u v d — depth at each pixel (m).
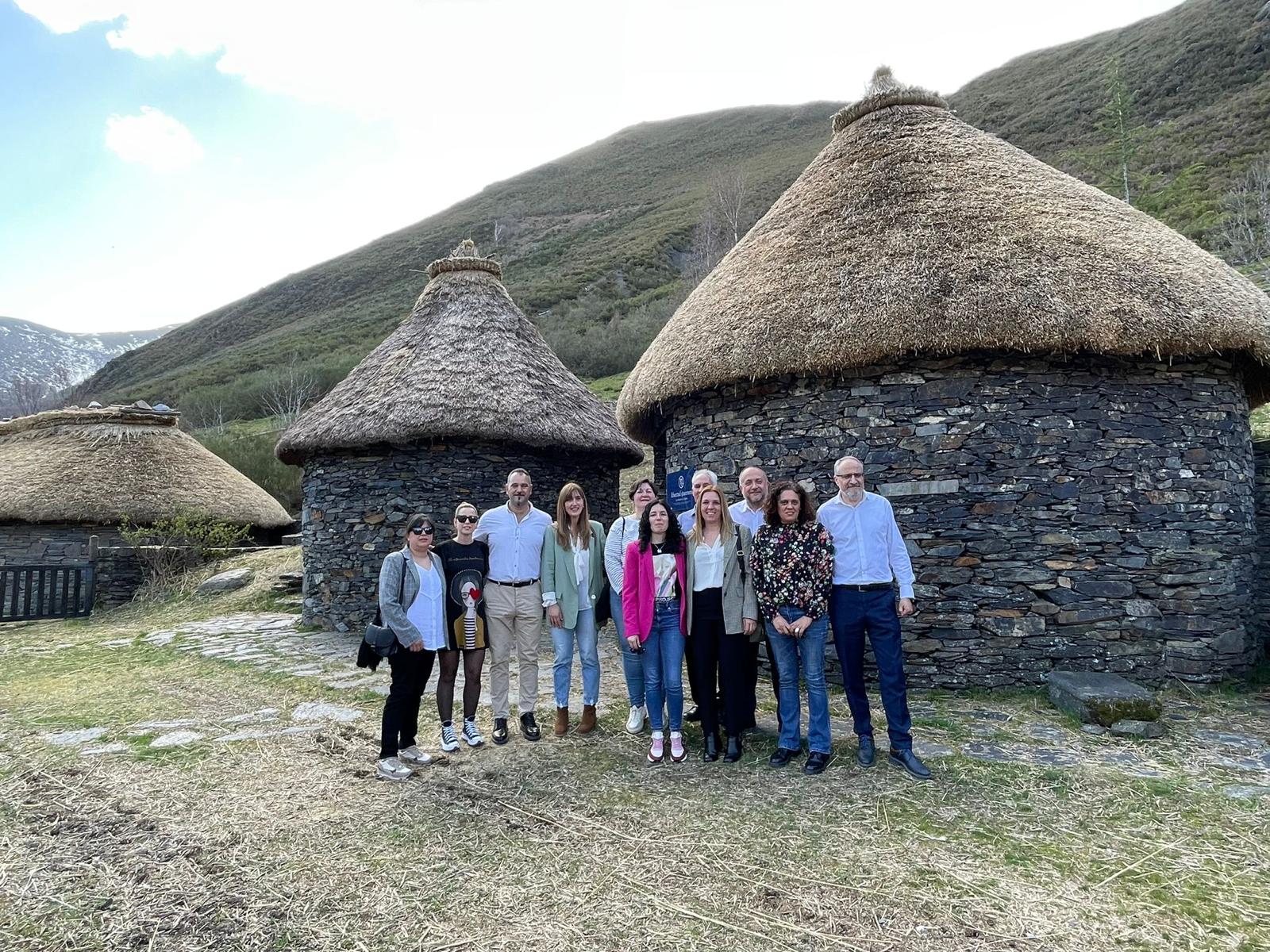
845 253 6.98
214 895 3.10
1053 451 6.17
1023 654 6.08
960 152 7.66
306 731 5.37
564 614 5.10
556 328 39.91
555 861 3.35
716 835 3.58
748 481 5.07
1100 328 5.87
